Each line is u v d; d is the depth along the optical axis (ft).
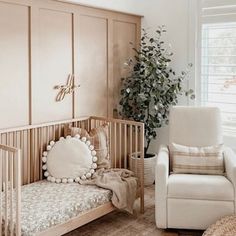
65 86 12.32
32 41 11.12
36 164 11.55
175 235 10.53
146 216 11.81
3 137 10.57
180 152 11.59
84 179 11.51
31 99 11.25
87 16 12.91
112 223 11.30
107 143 12.50
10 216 8.54
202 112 12.42
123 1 14.38
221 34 13.94
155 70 13.88
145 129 14.46
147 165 14.38
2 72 10.46
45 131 11.77
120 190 10.91
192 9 14.28
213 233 9.25
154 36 15.26
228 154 11.41
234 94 13.87
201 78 14.44
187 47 14.52
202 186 10.27
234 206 10.18
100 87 13.74
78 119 12.76
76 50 12.59
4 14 10.35
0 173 8.72
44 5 11.34
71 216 9.65
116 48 14.32
